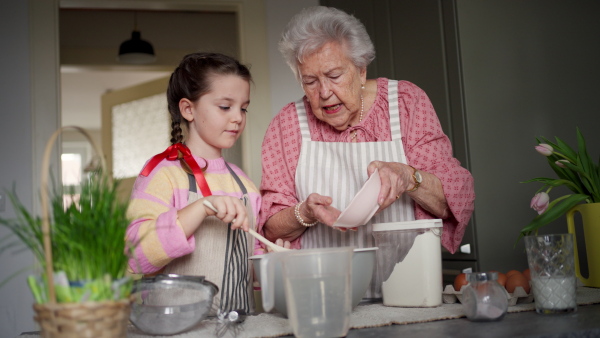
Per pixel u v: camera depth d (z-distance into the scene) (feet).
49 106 9.70
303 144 4.97
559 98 7.36
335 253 2.85
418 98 4.85
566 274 3.43
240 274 4.28
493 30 7.18
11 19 9.71
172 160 4.25
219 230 4.18
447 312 3.52
